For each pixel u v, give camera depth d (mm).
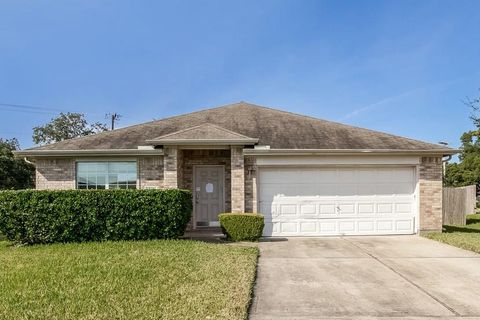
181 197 10914
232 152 12148
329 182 12398
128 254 8445
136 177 13133
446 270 7434
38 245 10133
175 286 5973
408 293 5941
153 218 10625
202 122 15477
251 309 5211
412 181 12531
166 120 16094
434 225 12398
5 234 10383
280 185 12367
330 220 12336
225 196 14000
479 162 35812
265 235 12219
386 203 12438
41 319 4652
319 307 5301
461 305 5371
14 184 26500
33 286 6070
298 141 13117
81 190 10578
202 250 8938
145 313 4797
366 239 11539
